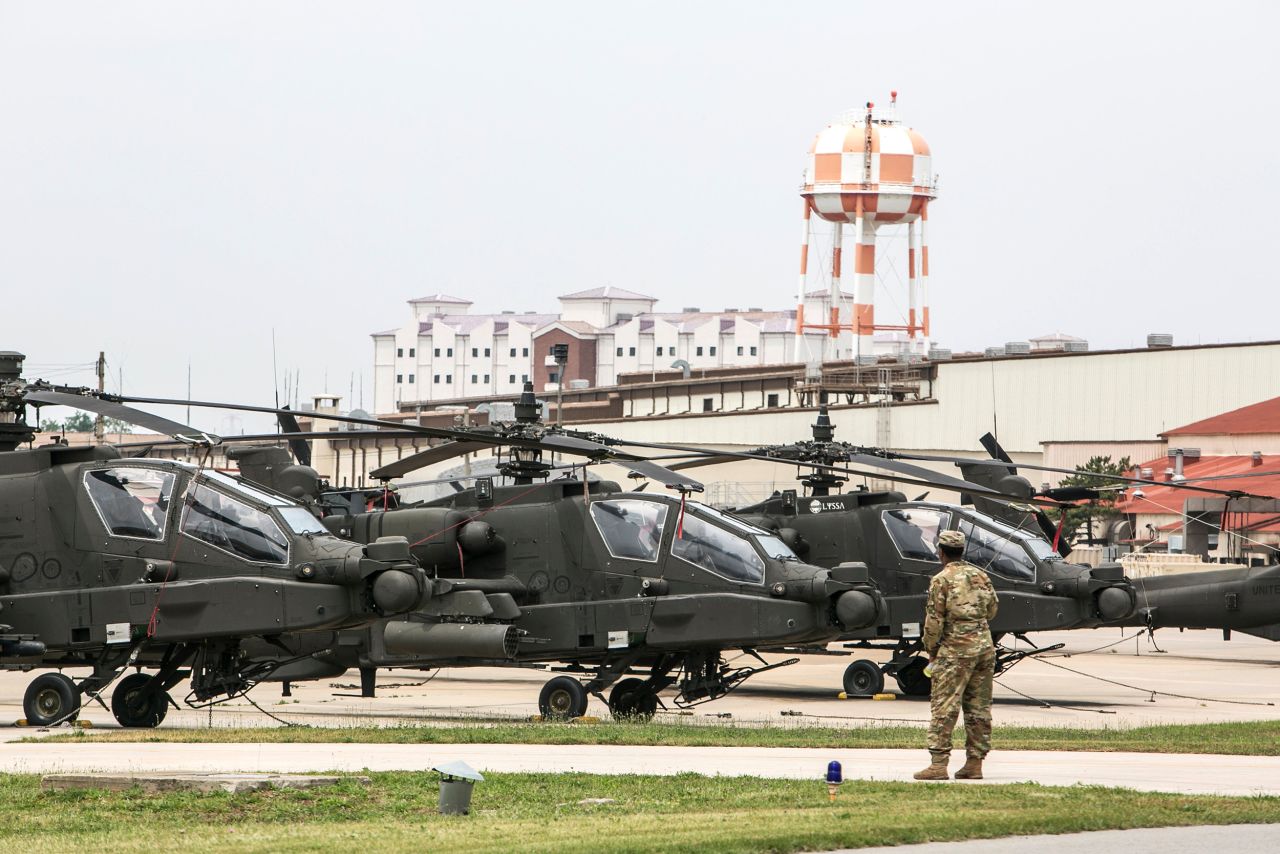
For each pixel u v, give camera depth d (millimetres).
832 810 41656
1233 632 163250
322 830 40094
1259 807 41938
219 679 72375
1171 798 43312
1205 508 195125
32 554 71625
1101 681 105562
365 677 89000
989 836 38500
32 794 44844
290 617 68688
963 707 47312
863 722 76312
